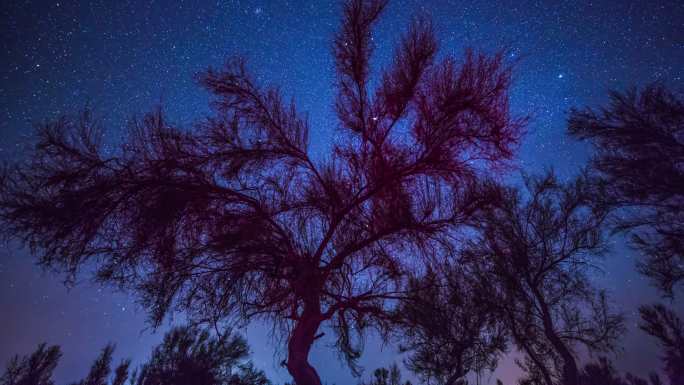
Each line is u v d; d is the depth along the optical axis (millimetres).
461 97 3875
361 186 4328
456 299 4602
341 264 4324
